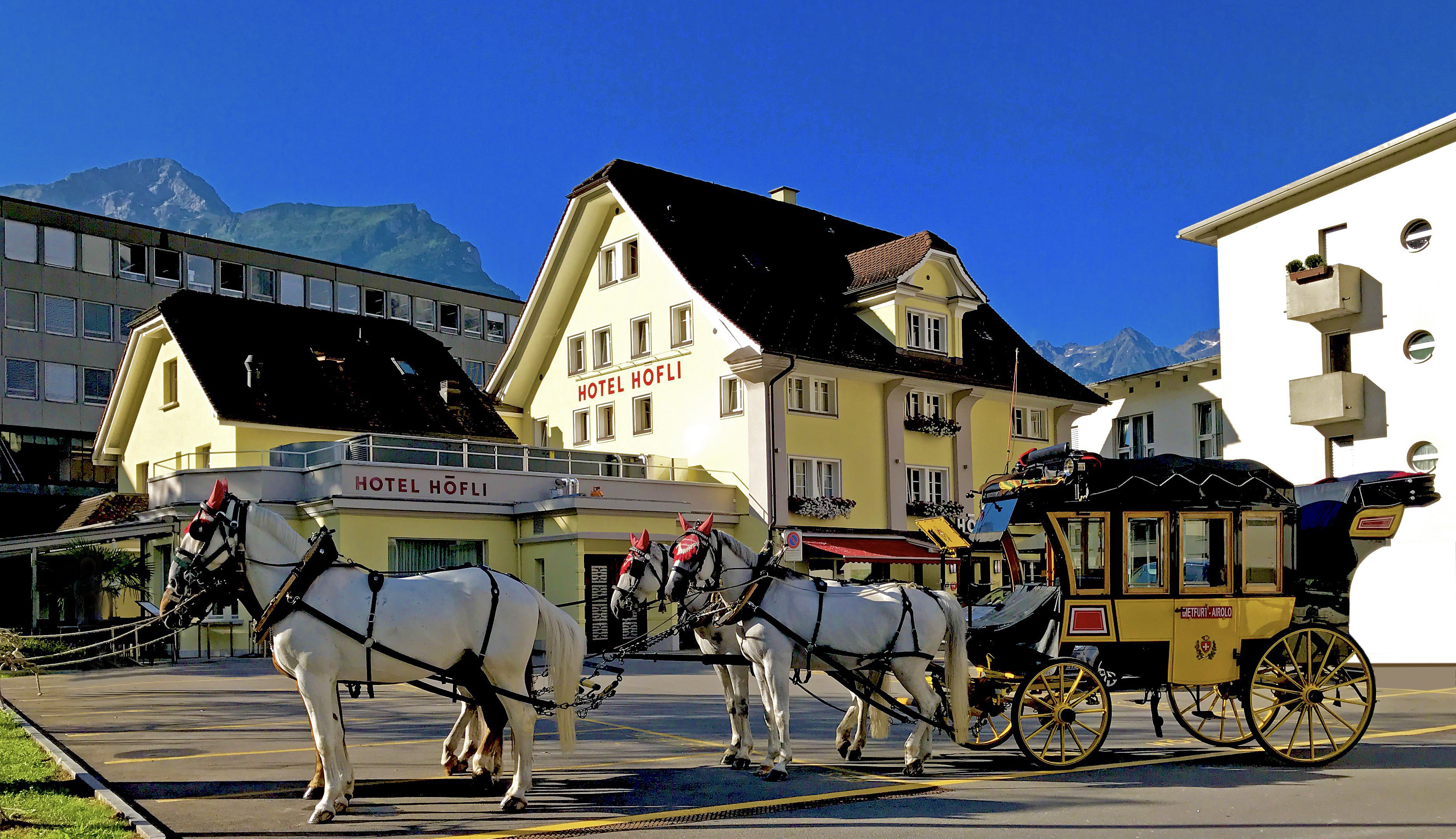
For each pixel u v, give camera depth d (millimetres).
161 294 64062
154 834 9055
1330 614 13352
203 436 37594
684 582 12727
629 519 34156
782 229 44812
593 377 42844
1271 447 33281
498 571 11336
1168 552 12852
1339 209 31797
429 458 32906
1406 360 30047
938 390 40906
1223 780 11672
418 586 10812
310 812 10391
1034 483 12727
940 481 41188
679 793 11227
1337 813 10031
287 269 69000
